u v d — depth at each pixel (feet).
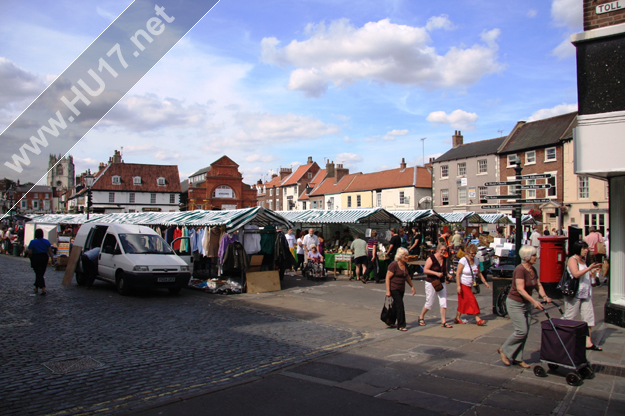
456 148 140.46
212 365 20.10
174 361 20.59
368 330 28.22
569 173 101.96
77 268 46.93
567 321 18.63
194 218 52.29
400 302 28.14
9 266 65.92
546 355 18.47
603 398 16.28
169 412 14.90
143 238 43.27
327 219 68.08
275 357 21.56
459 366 20.10
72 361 20.25
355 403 15.81
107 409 15.10
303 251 57.31
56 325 27.48
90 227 47.73
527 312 19.77
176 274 40.29
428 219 71.31
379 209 62.44
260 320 30.76
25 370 18.92
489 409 15.31
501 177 120.26
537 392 16.88
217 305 36.55
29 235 85.30
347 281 52.13
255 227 48.80
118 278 40.52
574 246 23.02
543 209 105.60
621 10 25.91
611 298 28.58
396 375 18.88
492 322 30.22
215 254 48.14
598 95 26.21
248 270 46.60
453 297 41.37
